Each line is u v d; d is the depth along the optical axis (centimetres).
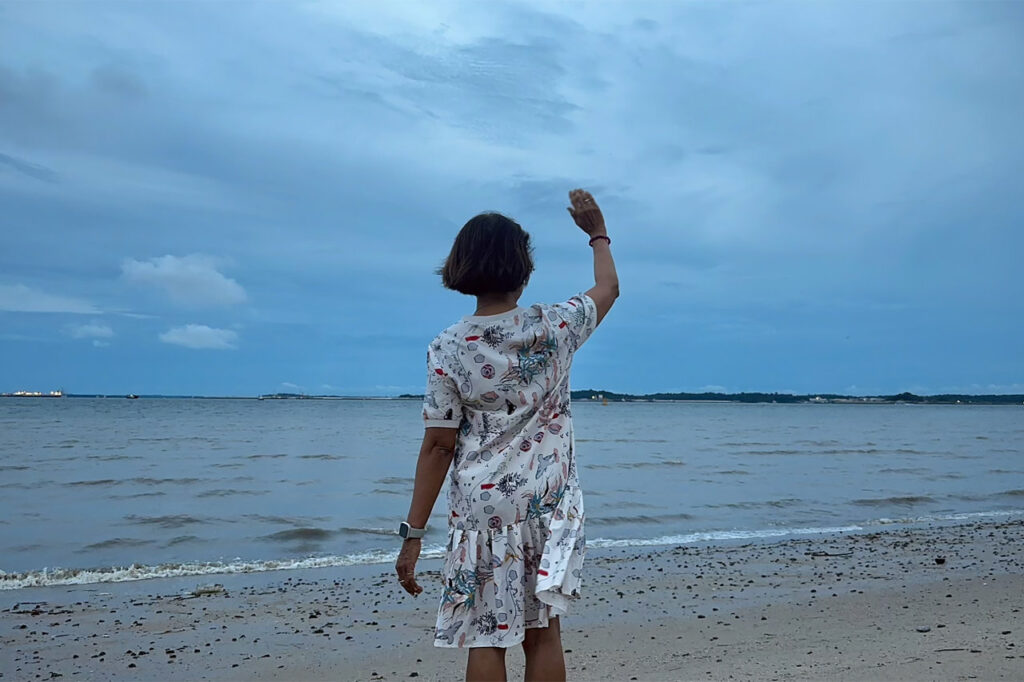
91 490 1953
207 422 6319
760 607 787
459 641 254
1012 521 1552
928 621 689
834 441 4600
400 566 255
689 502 1814
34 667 596
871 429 6562
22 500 1761
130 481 2131
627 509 1695
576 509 265
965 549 1178
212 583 946
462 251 263
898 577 949
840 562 1068
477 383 254
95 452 3136
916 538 1307
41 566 1068
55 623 735
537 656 261
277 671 583
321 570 1034
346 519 1499
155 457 2922
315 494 1898
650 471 2605
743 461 3030
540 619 256
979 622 671
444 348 257
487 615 252
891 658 538
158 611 786
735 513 1661
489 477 254
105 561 1107
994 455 3444
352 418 7581
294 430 5106
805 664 541
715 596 847
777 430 6206
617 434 5425
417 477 257
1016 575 945
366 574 1006
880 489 2119
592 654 607
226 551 1193
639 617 748
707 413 12925
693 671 543
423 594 876
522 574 254
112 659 616
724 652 604
